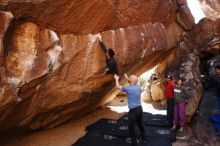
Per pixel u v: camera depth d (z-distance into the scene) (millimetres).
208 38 10211
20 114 5785
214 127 7551
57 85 6055
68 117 7938
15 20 4863
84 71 6348
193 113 7941
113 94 10203
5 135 6203
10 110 5262
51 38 5508
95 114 9508
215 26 10281
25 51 5109
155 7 8133
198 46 10281
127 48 6984
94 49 6277
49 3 5043
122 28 6969
